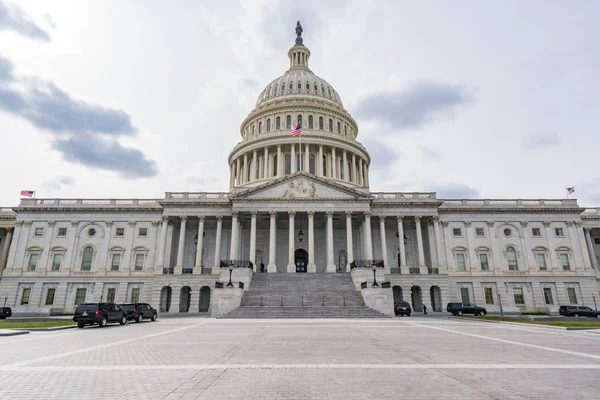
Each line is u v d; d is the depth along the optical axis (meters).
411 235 65.38
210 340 17.58
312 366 10.88
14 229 65.56
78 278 60.78
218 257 58.91
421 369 10.42
